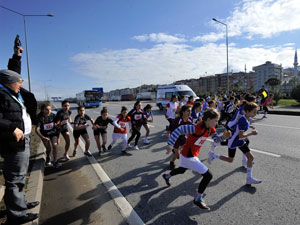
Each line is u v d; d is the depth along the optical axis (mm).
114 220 2793
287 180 3746
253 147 5973
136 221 2738
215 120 2891
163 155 5559
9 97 2498
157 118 13477
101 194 3531
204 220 2688
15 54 3246
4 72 2525
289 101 21719
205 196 3293
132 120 6168
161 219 2752
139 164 4926
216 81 103000
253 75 105812
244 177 3955
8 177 2533
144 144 6848
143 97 59625
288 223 2557
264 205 2973
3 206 2922
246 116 3580
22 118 2627
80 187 3828
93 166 4891
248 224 2568
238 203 3053
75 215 2943
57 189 3777
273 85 33688
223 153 5551
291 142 6301
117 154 5820
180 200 3205
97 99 30719
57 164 4832
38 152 5516
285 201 3055
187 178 4000
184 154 3137
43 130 4727
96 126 5594
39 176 3926
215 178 3961
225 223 2607
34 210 2859
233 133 3730
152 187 3688
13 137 2430
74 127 5453
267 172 4145
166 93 18609
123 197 3383
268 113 14852
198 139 2998
